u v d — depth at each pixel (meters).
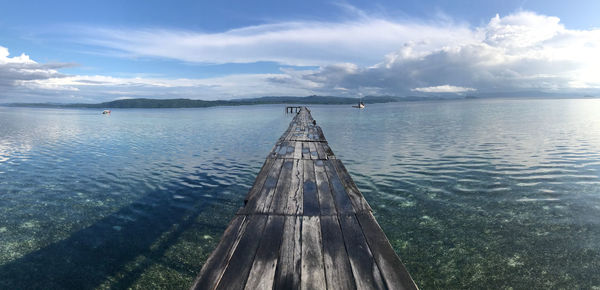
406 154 16.47
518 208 8.24
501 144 18.97
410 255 6.05
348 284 2.47
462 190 9.88
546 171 11.87
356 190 5.39
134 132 32.44
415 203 8.83
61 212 8.62
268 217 4.05
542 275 5.29
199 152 18.50
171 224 7.78
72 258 6.14
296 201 4.73
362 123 40.81
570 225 7.11
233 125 41.47
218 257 2.92
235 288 2.38
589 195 9.02
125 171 13.55
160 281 5.39
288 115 71.56
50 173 13.28
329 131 30.08
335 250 3.10
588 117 41.59
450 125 34.00
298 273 2.63
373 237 3.44
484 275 5.36
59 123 49.72
